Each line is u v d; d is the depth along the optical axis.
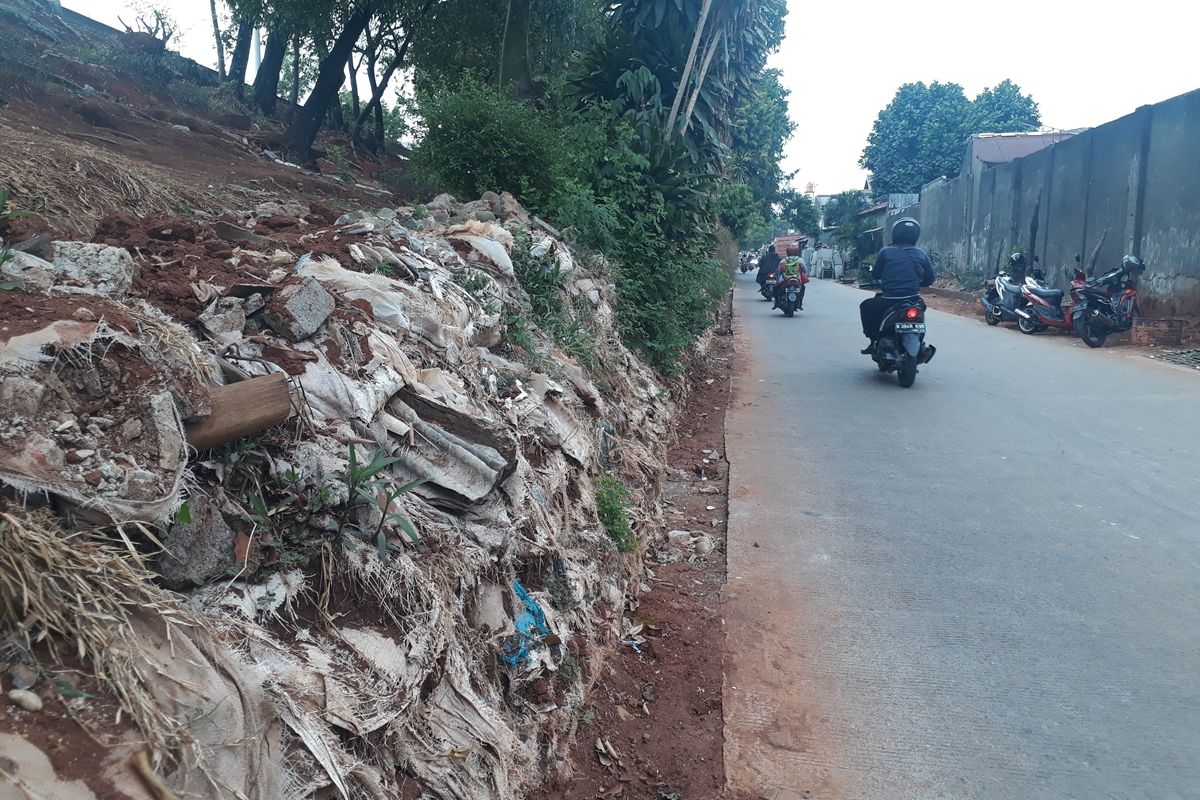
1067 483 5.96
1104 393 9.02
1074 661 3.66
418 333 3.55
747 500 5.75
